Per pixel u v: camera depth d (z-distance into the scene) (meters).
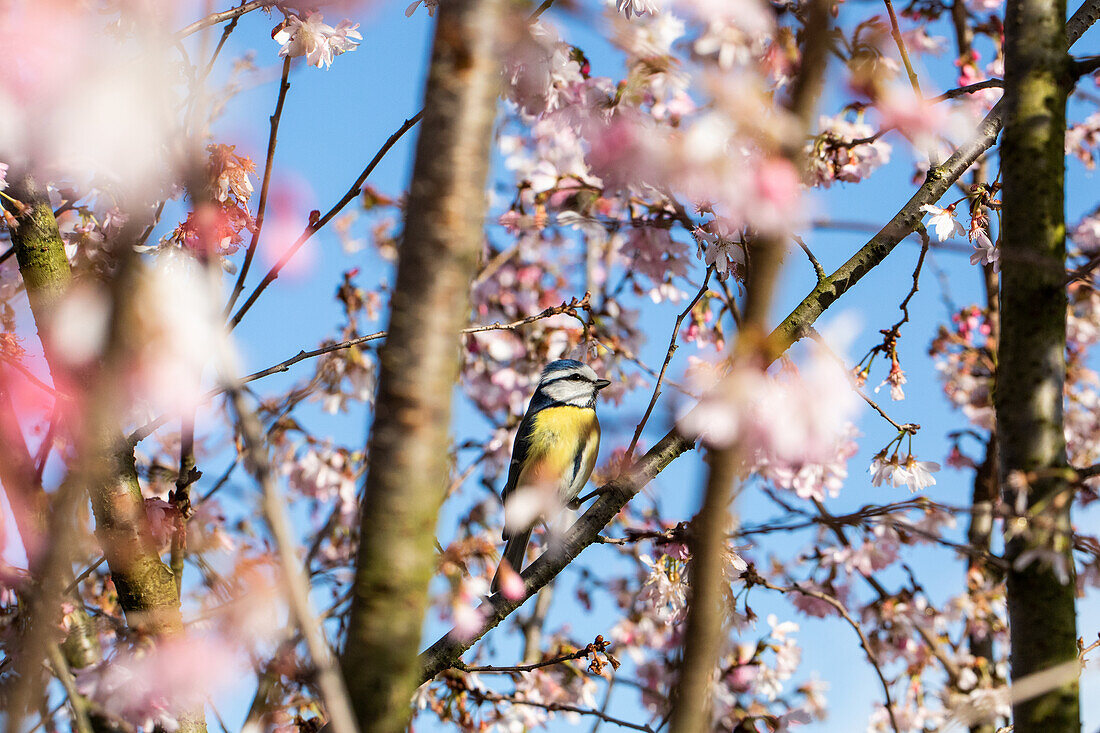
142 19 1.57
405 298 1.94
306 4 4.73
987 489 8.96
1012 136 4.41
